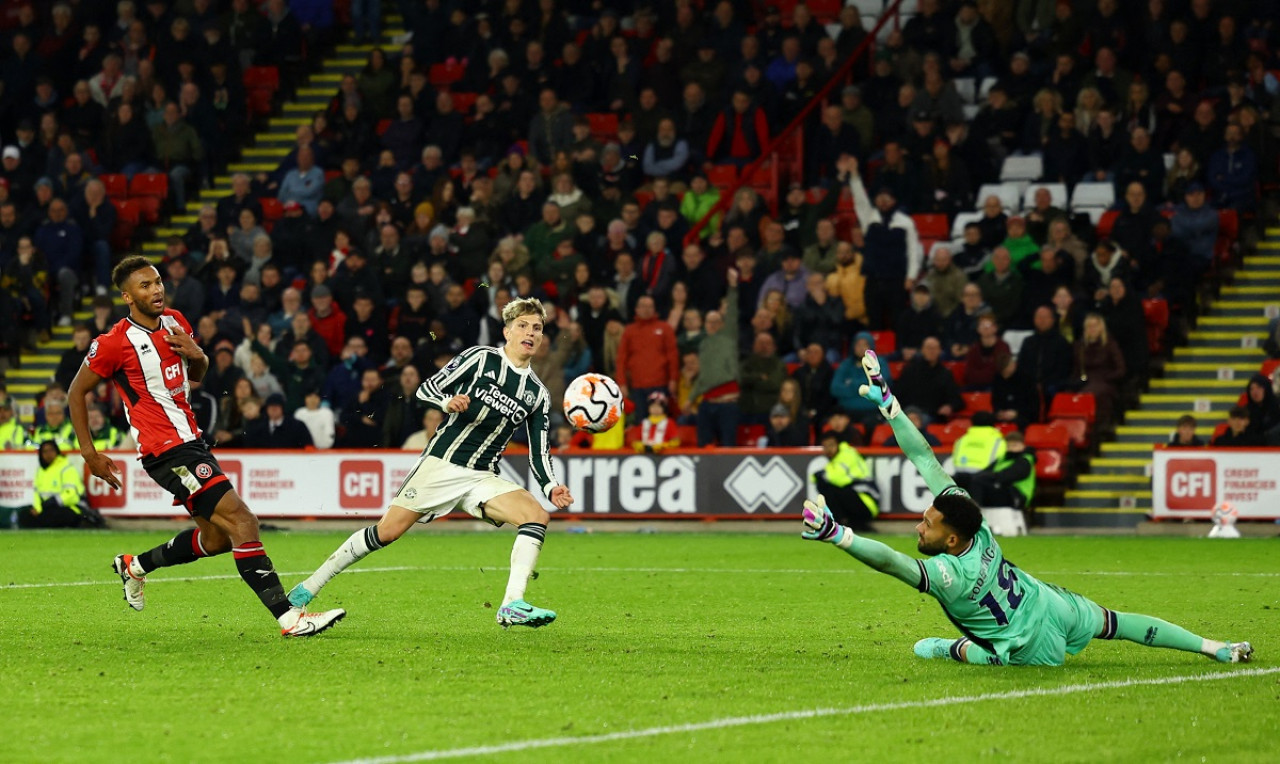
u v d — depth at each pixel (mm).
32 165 78875
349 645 25484
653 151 73500
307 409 62312
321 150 78000
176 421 25219
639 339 61656
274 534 56312
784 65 75562
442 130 76500
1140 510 56562
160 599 32844
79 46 84875
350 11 90062
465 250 69312
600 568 41844
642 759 16672
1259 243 67812
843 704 19891
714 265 66438
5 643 25656
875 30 74500
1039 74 71438
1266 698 20344
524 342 26500
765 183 73500
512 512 26297
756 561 44156
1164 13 70438
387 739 17641
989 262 64188
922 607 32031
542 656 24219
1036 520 57062
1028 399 58250
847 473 55750
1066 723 18672
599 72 77688
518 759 16656
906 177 68688
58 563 42812
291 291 67438
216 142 81125
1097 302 61000
